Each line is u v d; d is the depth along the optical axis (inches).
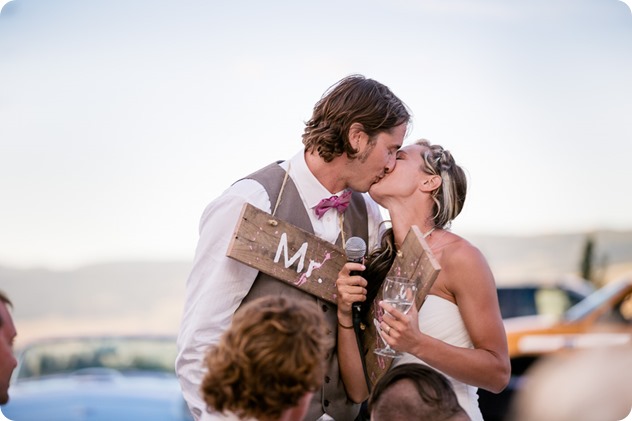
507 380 87.8
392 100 92.2
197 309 89.9
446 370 84.2
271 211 92.4
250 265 87.2
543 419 237.6
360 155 91.0
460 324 89.8
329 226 95.7
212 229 90.8
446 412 68.6
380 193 93.7
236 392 61.0
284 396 60.9
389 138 91.3
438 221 93.2
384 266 94.3
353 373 91.9
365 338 92.7
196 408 88.2
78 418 212.7
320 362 62.2
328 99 92.1
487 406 234.1
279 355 60.0
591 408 237.5
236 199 90.7
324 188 93.8
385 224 104.0
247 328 61.4
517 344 247.4
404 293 81.4
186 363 89.4
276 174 94.9
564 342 248.2
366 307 93.7
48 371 240.8
